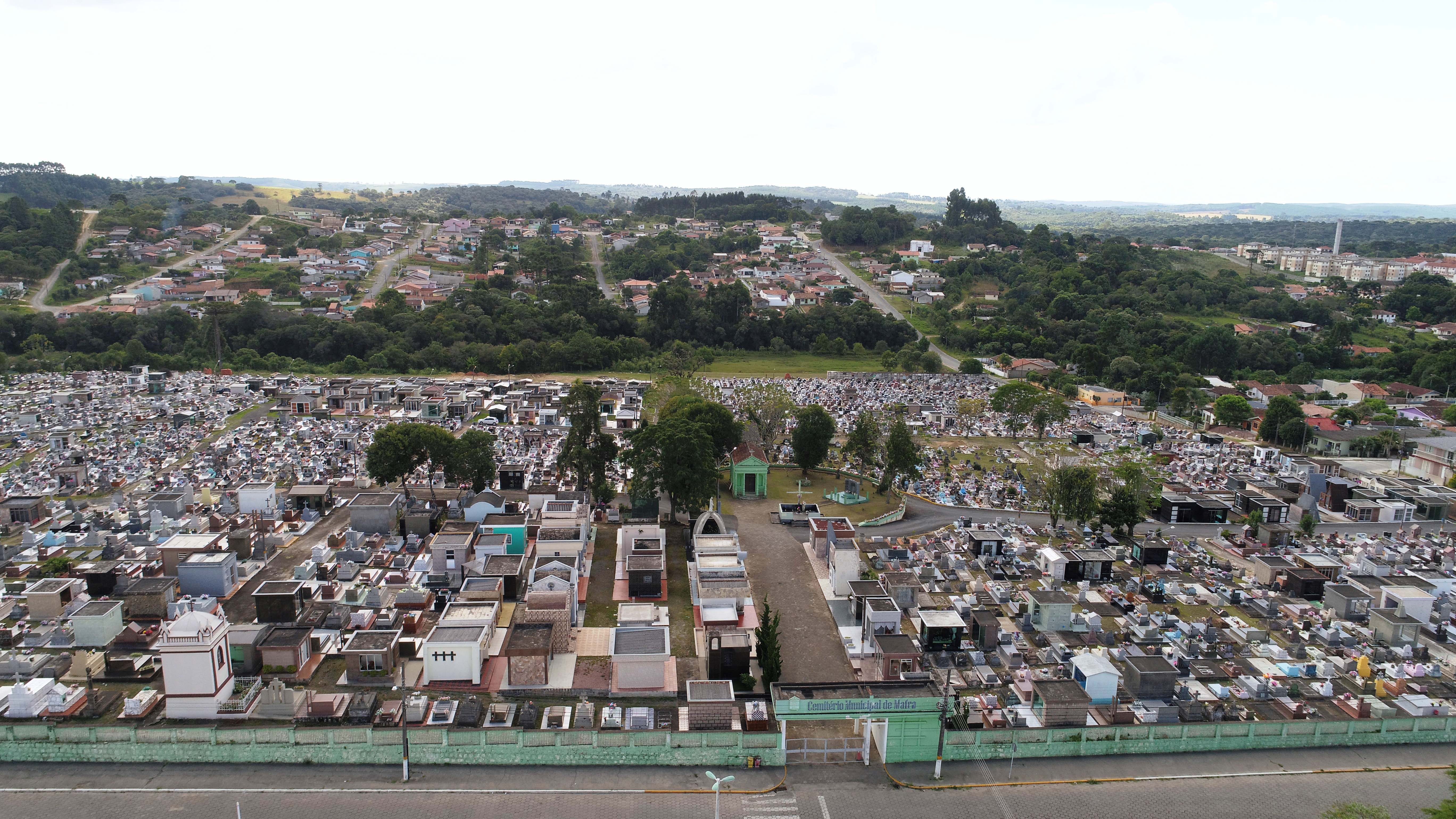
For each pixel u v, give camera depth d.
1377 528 103.25
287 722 56.53
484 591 71.50
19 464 113.75
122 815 47.44
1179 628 72.38
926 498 109.44
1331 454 141.38
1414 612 74.81
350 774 51.97
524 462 117.62
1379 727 57.06
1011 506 106.44
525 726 56.16
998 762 54.59
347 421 146.38
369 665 62.31
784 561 88.19
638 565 78.81
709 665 62.56
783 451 129.12
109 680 61.09
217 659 56.59
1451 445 123.75
